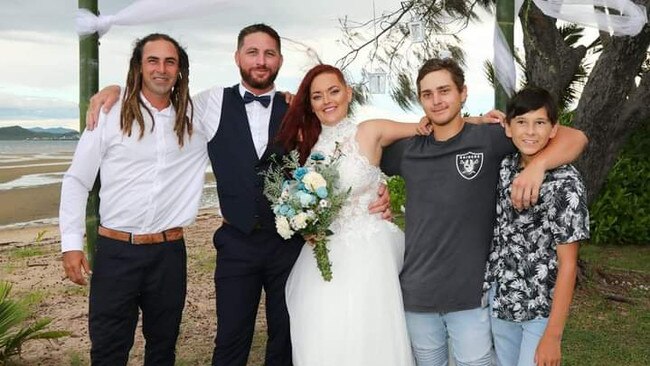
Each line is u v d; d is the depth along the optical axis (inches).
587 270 267.1
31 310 230.2
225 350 136.8
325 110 124.9
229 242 136.4
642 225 329.4
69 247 128.3
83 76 147.9
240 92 138.9
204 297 247.4
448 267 113.5
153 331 137.2
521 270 106.6
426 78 113.4
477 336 114.3
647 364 176.7
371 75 202.2
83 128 150.0
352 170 122.6
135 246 129.0
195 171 136.3
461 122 117.2
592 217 335.6
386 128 125.6
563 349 188.1
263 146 135.6
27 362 177.5
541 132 103.8
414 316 120.2
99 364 131.4
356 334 117.6
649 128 337.7
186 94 131.3
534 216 105.1
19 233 447.8
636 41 209.8
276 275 137.7
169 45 126.9
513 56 160.4
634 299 241.0
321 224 118.0
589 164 232.2
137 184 128.0
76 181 128.6
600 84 223.9
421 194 116.6
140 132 126.3
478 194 112.5
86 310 230.2
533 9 213.5
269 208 133.9
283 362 142.2
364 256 121.0
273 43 134.6
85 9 142.6
